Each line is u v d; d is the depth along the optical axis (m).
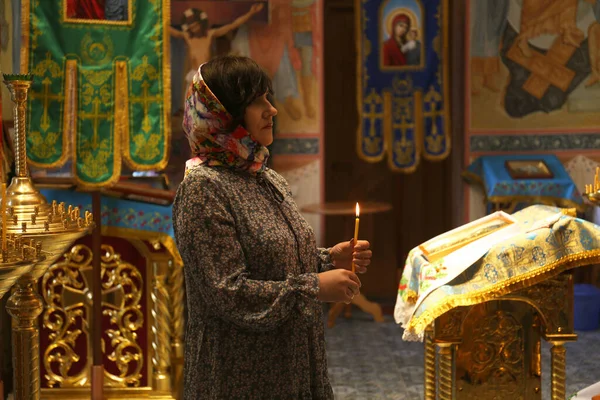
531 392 3.02
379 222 7.43
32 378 2.55
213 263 1.80
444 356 2.86
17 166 2.71
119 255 3.98
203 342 1.92
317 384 1.98
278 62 6.68
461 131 6.91
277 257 1.88
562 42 6.60
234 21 6.41
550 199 6.10
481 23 6.61
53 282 3.94
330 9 7.32
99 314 3.83
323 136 6.72
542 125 6.66
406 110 6.68
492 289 2.63
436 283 2.66
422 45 6.63
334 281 1.84
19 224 2.50
